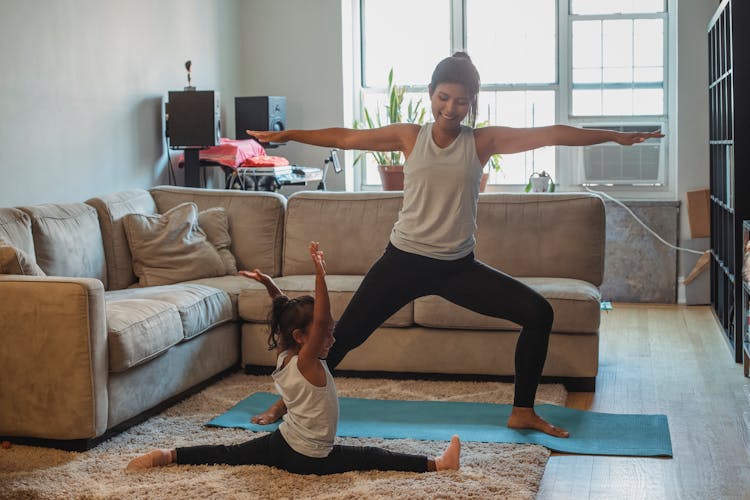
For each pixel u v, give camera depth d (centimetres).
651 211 673
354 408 402
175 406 409
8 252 362
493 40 727
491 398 416
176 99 596
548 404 403
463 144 341
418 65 744
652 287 677
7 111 461
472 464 328
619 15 700
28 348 348
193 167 612
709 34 630
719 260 570
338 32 723
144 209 513
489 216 487
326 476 317
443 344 443
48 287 346
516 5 720
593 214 478
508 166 725
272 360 465
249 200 526
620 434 365
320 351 311
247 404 408
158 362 393
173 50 626
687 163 666
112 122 552
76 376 345
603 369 477
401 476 316
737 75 485
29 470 328
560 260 477
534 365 363
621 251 680
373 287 351
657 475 322
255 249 517
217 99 605
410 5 740
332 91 729
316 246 305
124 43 564
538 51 719
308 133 356
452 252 346
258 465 326
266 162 618
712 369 472
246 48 740
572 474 324
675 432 370
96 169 536
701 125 661
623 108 706
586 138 339
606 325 593
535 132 342
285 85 736
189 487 308
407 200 348
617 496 304
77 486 311
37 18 482
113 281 476
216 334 448
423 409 400
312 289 457
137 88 580
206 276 493
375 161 758
